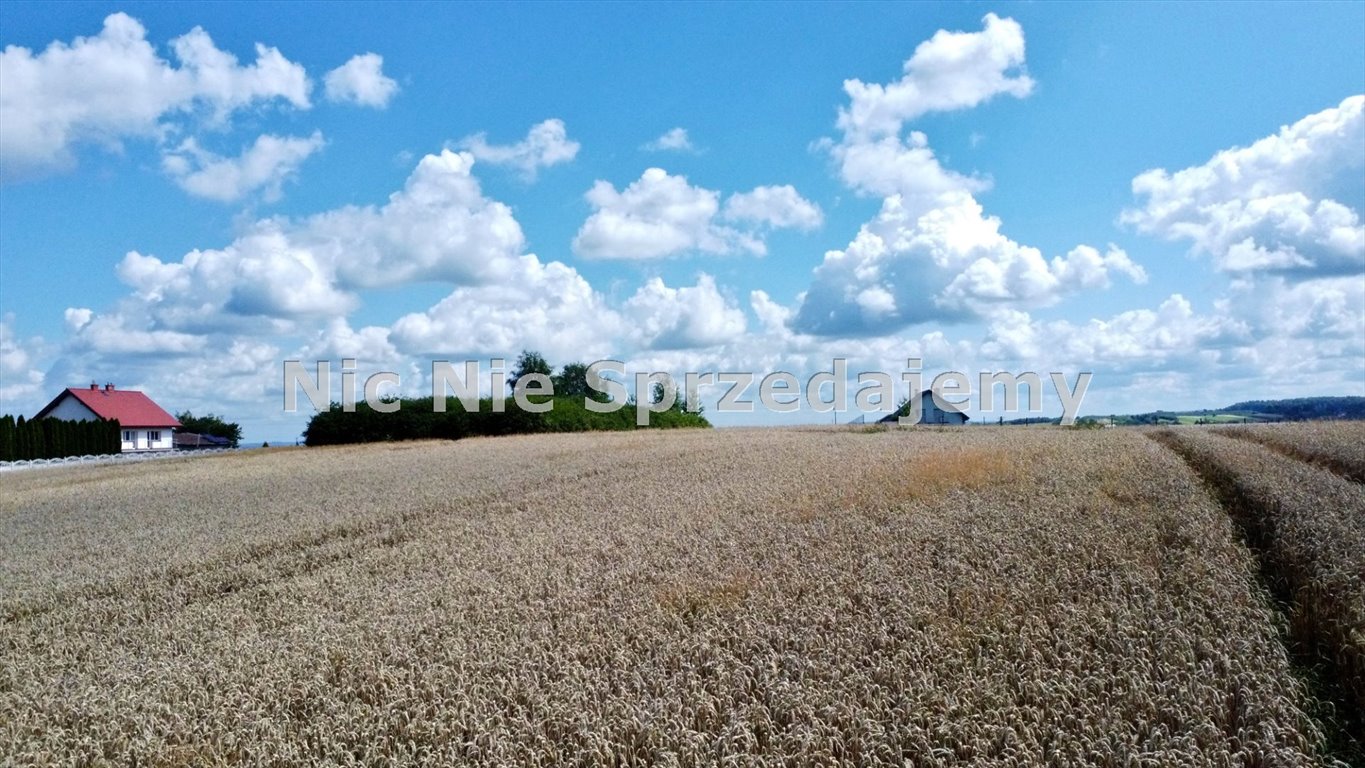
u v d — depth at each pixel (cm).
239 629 1292
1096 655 895
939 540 1447
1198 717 757
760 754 768
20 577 1767
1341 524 1353
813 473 2405
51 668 1179
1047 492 1806
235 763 848
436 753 809
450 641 1099
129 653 1207
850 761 746
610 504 2145
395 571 1591
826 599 1146
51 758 872
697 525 1739
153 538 2130
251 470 3816
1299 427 3541
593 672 969
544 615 1203
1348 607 984
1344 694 854
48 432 6338
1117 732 738
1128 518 1501
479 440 5275
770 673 918
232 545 1948
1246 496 1752
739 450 3369
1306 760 700
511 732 836
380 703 935
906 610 1072
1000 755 744
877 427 5238
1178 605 1038
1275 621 1005
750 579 1283
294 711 949
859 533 1535
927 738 771
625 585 1318
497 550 1672
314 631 1216
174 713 934
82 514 2681
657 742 796
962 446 2988
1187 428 3869
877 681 891
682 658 987
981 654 930
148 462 4941
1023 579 1161
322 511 2369
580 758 780
